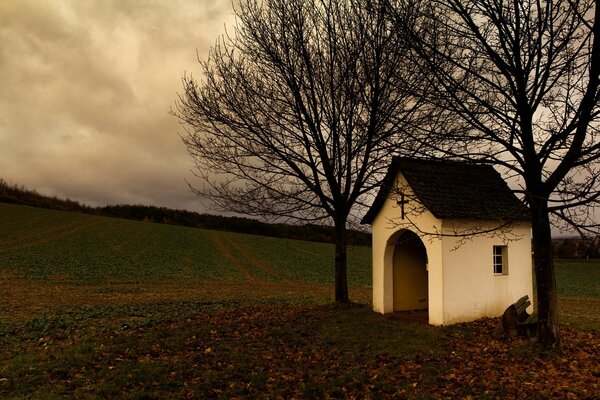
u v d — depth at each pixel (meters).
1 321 15.48
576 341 11.19
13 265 34.09
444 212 13.20
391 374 9.43
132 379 9.01
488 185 15.55
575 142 8.83
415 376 9.27
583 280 43.69
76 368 9.68
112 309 19.33
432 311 13.62
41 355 10.63
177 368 9.84
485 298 14.12
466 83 10.56
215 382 9.01
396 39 12.19
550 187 9.59
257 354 11.15
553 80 9.31
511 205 14.98
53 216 72.38
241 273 40.53
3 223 59.44
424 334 12.38
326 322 14.31
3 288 25.58
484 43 9.28
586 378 8.53
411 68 12.81
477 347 11.07
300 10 14.94
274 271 43.28
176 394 8.34
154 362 10.21
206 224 102.31
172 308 20.12
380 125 13.44
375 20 13.48
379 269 15.88
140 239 59.09
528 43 9.27
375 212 16.03
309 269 46.16
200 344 12.07
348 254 59.41
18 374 9.20
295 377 9.43
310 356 10.94
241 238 72.56
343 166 15.70
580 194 8.75
